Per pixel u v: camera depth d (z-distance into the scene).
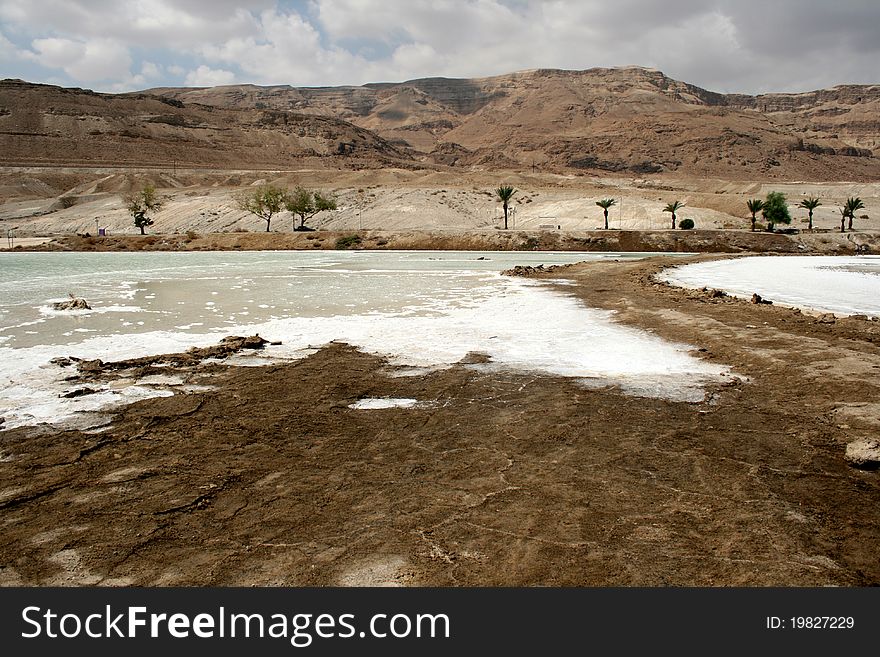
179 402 11.33
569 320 20.59
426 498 7.31
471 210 107.62
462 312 22.66
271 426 10.02
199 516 6.91
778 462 8.30
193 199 123.00
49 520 6.82
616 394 11.63
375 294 28.67
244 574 5.76
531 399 11.36
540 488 7.54
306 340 17.22
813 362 13.34
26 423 10.16
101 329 19.09
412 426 9.99
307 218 102.69
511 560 5.92
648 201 111.00
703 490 7.43
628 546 6.14
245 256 66.62
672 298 26.11
